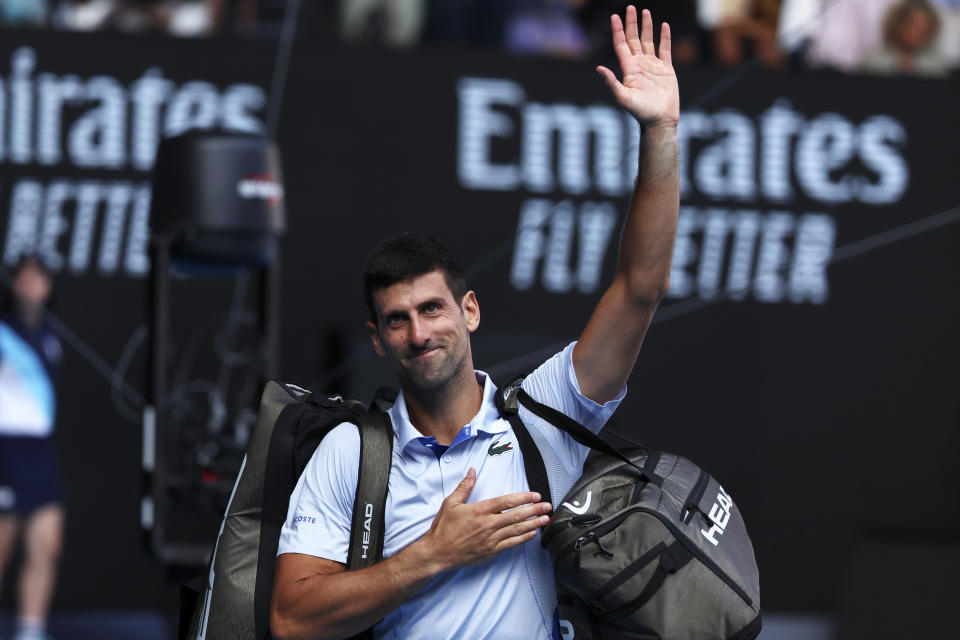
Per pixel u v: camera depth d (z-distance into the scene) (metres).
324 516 8.05
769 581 21.31
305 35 22.98
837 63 23.38
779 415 21.50
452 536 7.41
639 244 8.00
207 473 14.67
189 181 14.45
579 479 8.02
